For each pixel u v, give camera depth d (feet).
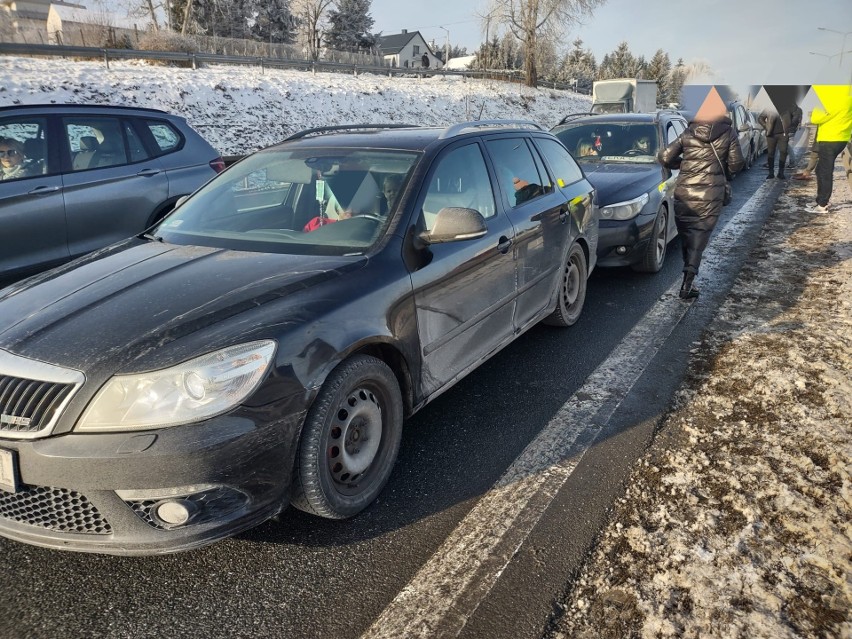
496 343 12.77
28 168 17.79
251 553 8.25
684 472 9.78
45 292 9.03
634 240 20.71
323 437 8.12
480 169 12.73
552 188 15.49
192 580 7.77
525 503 9.17
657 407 12.05
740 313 17.26
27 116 18.02
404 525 8.79
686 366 13.94
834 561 7.68
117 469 6.82
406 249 10.01
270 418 7.48
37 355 7.40
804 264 21.71
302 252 9.89
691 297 18.89
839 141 29.27
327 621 7.09
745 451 10.30
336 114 73.87
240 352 7.39
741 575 7.50
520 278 13.29
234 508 7.46
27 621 7.09
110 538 7.13
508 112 106.22
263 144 59.72
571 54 246.06
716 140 17.52
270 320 7.86
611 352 15.06
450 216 10.02
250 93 68.33
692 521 8.56
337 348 8.24
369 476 9.23
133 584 7.70
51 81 55.52
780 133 43.32
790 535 8.19
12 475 7.07
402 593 7.48
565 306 16.29
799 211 31.65
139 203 20.04
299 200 11.33
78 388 7.04
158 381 7.04
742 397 12.26
